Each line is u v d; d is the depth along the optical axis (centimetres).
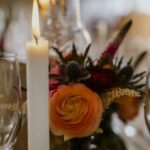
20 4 151
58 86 61
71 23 87
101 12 200
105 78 63
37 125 55
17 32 113
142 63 107
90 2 209
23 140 65
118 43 72
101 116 61
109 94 62
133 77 68
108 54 67
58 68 63
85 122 59
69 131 60
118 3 205
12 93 59
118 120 103
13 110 59
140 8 198
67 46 80
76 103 59
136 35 174
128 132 104
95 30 152
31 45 54
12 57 58
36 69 54
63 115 59
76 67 60
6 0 152
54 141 71
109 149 79
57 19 86
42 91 55
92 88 62
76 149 66
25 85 65
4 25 123
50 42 80
